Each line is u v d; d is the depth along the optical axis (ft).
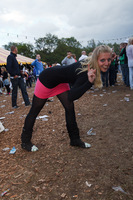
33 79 59.41
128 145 8.34
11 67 17.33
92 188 5.74
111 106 15.42
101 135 9.74
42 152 8.43
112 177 6.20
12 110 17.87
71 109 7.98
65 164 7.25
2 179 6.63
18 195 5.73
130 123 11.00
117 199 5.20
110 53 5.90
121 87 25.14
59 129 11.12
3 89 42.01
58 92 7.76
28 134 8.55
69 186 5.95
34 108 8.07
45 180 6.35
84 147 8.45
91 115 13.44
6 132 11.60
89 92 23.50
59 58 216.54
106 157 7.50
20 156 8.26
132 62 20.94
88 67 5.91
